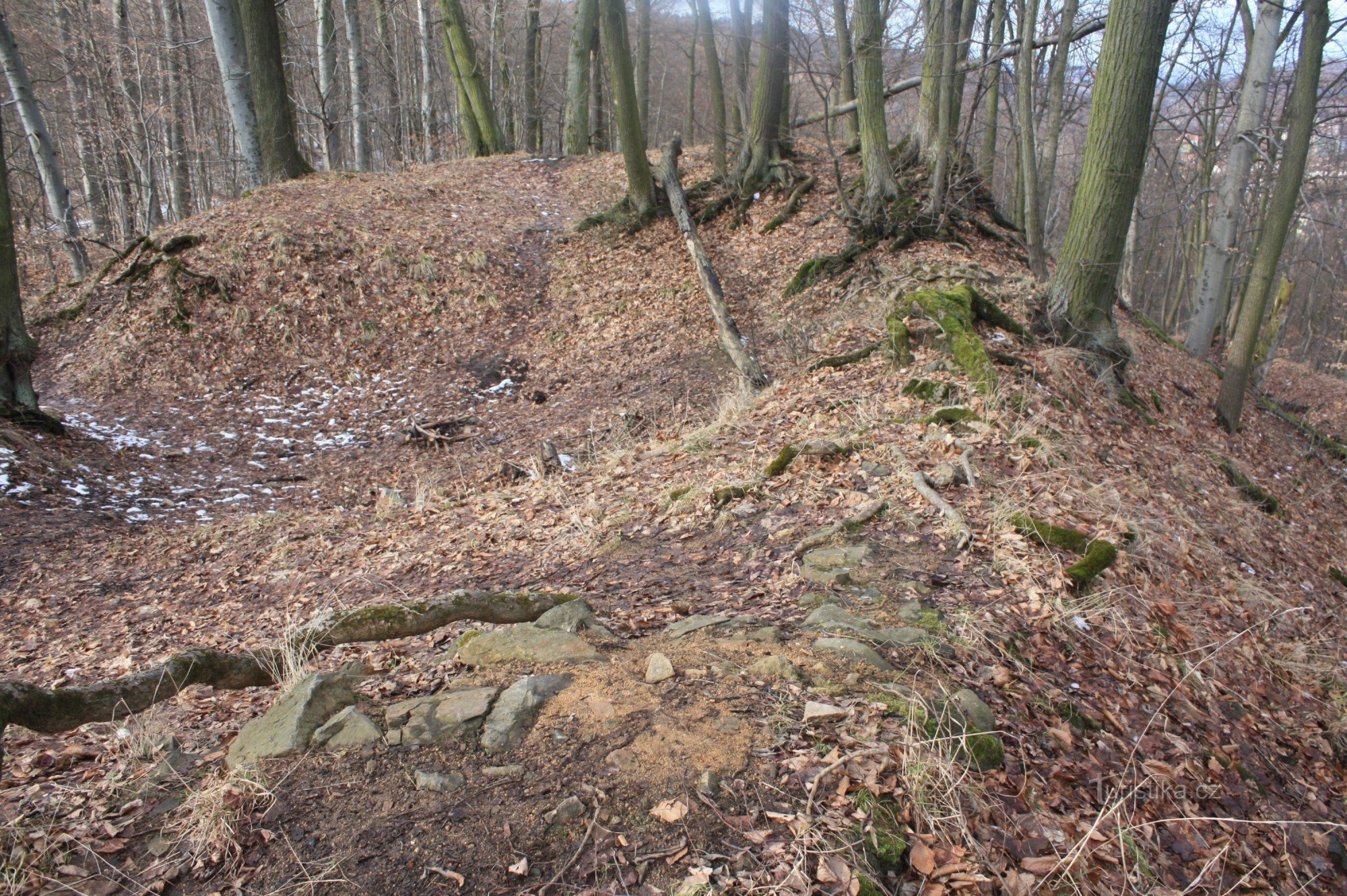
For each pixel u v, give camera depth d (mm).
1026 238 14430
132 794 2619
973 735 2805
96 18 21625
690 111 23000
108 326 12508
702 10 17156
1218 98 19031
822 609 3920
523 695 2920
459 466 9742
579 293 14250
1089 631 3973
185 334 12281
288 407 11555
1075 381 8250
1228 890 2664
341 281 13484
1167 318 26312
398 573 6156
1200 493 7312
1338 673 4570
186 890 2115
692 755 2584
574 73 22344
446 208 16578
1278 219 9203
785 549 5020
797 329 11211
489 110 22156
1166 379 11008
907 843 2303
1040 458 6086
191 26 28938
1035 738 3068
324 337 12797
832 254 13617
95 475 8945
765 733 2730
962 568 4492
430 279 14000
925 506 5246
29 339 9477
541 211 17328
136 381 11641
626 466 7973
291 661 3418
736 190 17109
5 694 2381
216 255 13273
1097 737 3230
